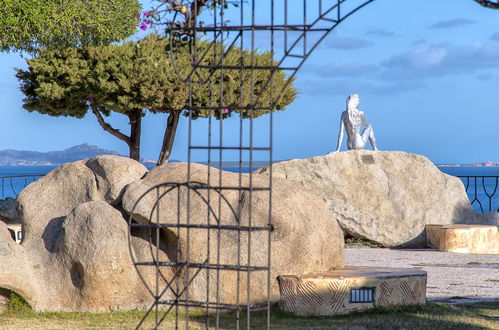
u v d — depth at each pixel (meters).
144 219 10.02
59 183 11.11
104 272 9.65
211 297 9.85
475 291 12.04
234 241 9.93
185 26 7.87
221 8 7.49
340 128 21.33
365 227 19.89
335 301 9.37
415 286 9.86
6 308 9.80
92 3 21.59
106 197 10.80
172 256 10.06
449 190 20.66
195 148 7.82
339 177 20.53
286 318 9.37
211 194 10.12
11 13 19.97
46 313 9.63
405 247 19.80
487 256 17.53
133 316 9.45
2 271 9.38
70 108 24.44
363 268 10.76
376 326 8.62
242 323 9.06
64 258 9.91
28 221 10.77
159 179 10.36
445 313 9.54
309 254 10.02
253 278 9.84
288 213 10.05
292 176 20.58
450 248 18.45
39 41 21.70
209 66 7.59
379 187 20.56
